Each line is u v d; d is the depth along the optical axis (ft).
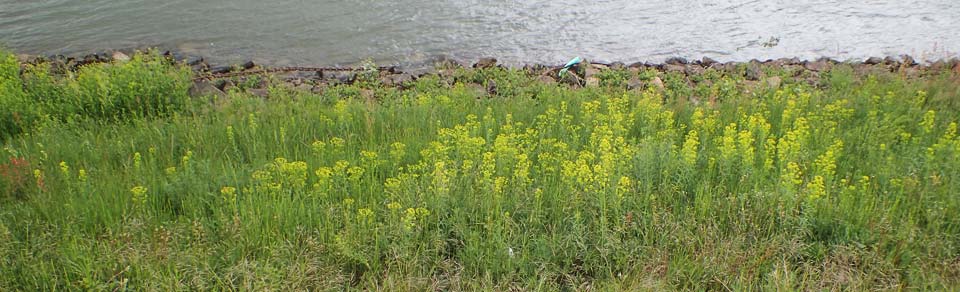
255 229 17.61
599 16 49.55
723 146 21.63
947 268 16.62
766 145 22.34
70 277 16.33
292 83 36.37
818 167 20.16
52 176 21.12
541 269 16.88
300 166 19.98
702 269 16.69
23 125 26.78
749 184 19.93
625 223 18.16
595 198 18.94
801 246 17.40
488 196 18.85
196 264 16.52
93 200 18.84
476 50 43.86
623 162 20.08
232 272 16.28
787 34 46.37
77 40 45.39
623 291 16.03
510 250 17.28
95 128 26.76
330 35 45.98
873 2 52.37
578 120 26.89
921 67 38.81
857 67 38.70
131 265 16.40
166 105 29.32
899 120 24.85
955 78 31.07
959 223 18.10
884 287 16.25
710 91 33.53
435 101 29.84
